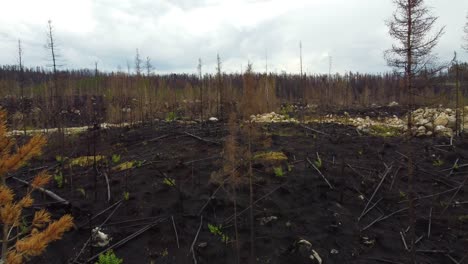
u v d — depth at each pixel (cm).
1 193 400
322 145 1789
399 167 1512
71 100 4466
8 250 395
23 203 421
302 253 926
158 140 2048
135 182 1326
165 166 1476
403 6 878
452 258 986
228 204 1142
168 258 934
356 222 1118
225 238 999
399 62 898
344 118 3103
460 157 1612
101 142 2031
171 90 4753
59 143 1902
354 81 7162
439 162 1579
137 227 1050
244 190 1221
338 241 1021
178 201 1168
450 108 2478
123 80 4350
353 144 1842
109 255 904
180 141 1952
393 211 1208
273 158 1462
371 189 1313
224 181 1143
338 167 1457
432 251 1012
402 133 2103
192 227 1057
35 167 1609
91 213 1062
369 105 4884
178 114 4003
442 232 1102
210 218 1098
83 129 2969
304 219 1102
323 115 3269
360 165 1526
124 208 1147
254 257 948
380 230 1100
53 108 2777
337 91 5103
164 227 1038
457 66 1734
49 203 1123
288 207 1160
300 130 2225
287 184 1280
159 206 1148
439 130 2064
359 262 958
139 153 1783
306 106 3944
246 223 1064
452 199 1277
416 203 1252
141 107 3381
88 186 1320
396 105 3984
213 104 3959
